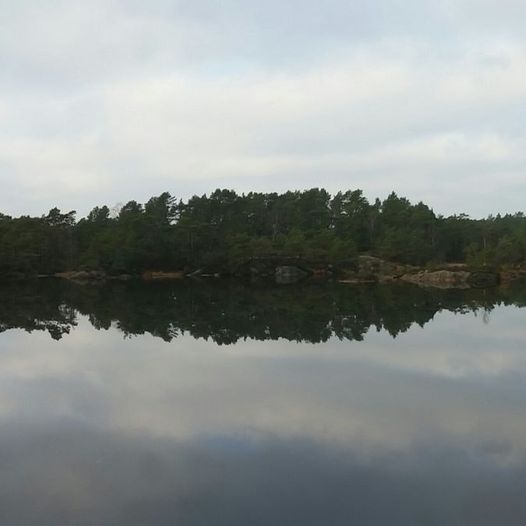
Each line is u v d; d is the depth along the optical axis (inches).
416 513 380.8
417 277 3462.1
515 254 3572.8
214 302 1937.7
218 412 616.4
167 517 378.3
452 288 2628.0
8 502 403.2
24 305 1850.4
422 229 4808.1
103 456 487.8
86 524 370.0
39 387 737.6
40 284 3129.9
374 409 621.6
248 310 1658.5
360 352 957.2
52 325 1339.8
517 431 543.2
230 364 874.8
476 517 374.6
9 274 3666.3
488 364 849.5
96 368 854.5
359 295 2214.6
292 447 505.4
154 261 4084.6
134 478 441.1
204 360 908.0
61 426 572.7
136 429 561.0
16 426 573.9
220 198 5172.2
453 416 592.1
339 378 772.6
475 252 3806.6
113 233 4256.9
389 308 1663.4
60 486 428.1
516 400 650.8
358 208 5036.9
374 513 380.8
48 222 4414.4
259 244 4121.6
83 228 4731.8
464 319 1365.7
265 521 370.9
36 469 461.4
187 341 1091.3
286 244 4101.9
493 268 3405.5
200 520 373.7
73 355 958.4
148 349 1009.5
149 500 403.2
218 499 402.9
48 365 880.3
